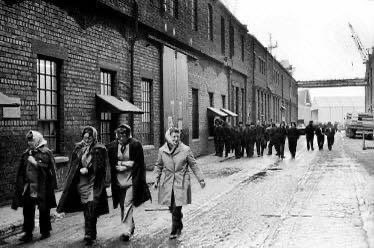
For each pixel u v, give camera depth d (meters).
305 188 12.94
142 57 17.61
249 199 11.15
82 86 13.29
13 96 10.38
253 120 40.94
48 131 11.95
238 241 7.10
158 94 19.20
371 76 70.00
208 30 26.88
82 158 7.19
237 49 34.59
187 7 22.83
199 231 7.80
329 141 31.00
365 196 11.36
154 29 18.45
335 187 13.05
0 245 7.00
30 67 10.96
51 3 11.82
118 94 15.52
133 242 7.10
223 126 24.81
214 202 10.75
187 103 22.88
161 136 19.34
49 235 7.52
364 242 6.91
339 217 8.85
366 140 48.38
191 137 23.89
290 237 7.31
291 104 78.19
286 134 25.97
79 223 8.59
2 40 10.05
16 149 10.49
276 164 20.89
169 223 8.50
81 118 13.22
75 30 12.93
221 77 30.36
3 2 10.09
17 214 9.01
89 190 7.16
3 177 10.09
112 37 15.12
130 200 7.26
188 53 22.95
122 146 7.41
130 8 16.20
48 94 11.98
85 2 13.21
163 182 7.40
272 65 53.94
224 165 20.30
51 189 7.53
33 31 11.09
